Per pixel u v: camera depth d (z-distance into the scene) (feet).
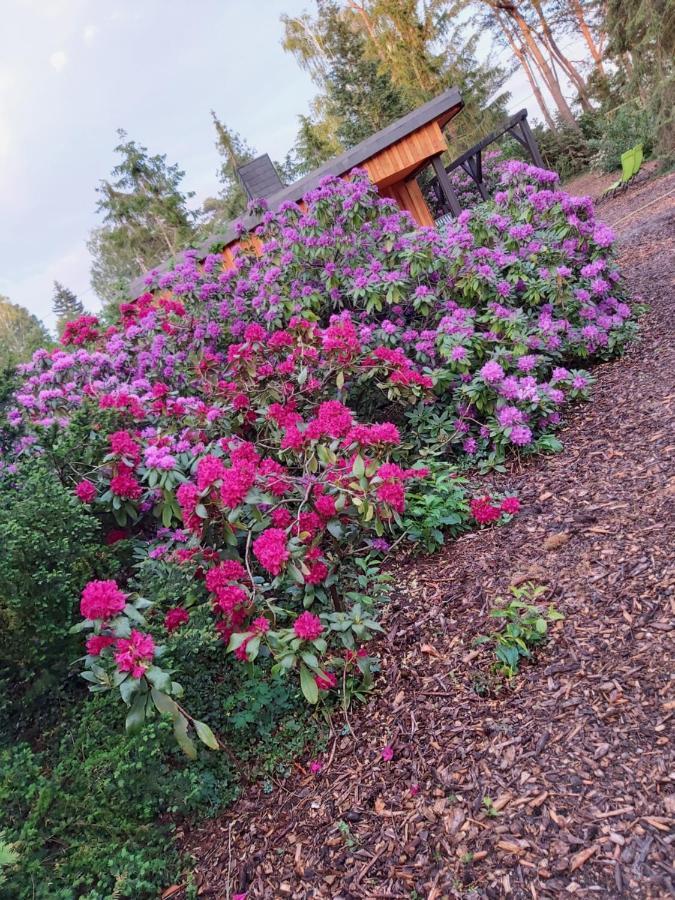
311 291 13.58
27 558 6.77
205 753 6.42
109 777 5.57
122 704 6.17
